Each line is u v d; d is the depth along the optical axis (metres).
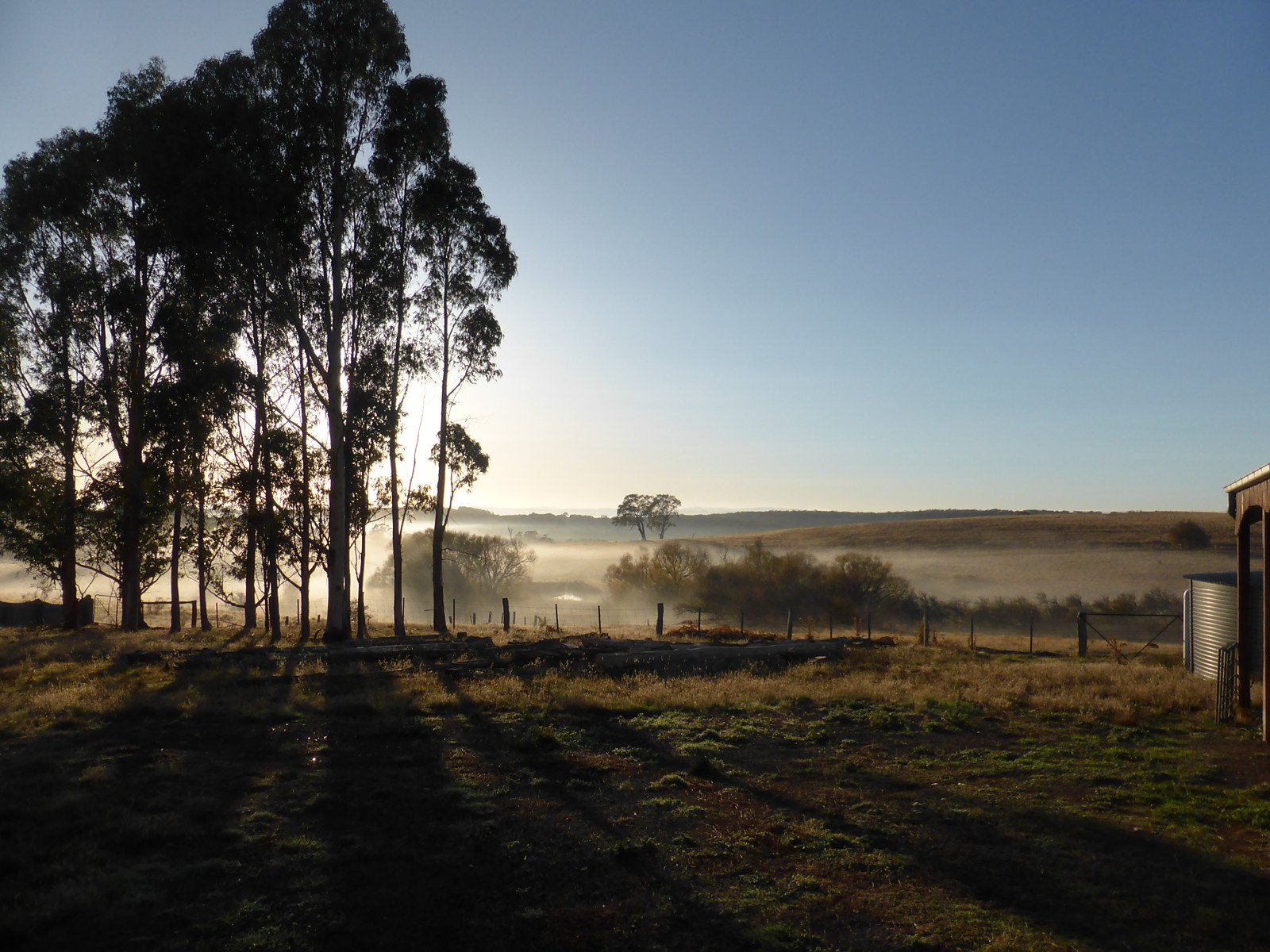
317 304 26.30
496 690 14.76
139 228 28.70
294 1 25.36
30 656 20.38
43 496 31.27
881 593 50.78
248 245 24.36
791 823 7.73
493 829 7.52
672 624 48.91
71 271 30.16
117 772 9.30
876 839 7.29
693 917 5.77
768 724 12.38
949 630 43.91
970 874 6.54
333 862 6.69
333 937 5.43
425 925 5.62
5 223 29.89
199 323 29.47
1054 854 6.98
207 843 7.09
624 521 139.88
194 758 9.98
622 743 11.09
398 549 30.11
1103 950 5.29
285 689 15.09
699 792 8.79
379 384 28.39
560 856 6.88
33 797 8.21
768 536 103.19
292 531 28.11
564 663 18.47
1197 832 7.45
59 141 30.16
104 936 5.42
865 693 14.66
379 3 25.94
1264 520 11.49
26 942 5.32
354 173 26.64
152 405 27.81
